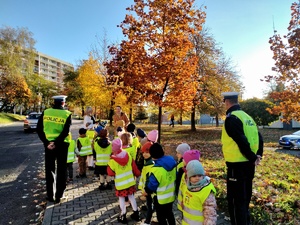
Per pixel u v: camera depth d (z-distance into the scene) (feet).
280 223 13.15
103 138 20.29
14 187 22.03
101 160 20.06
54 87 228.02
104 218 14.82
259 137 11.82
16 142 51.88
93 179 23.34
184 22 34.81
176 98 35.29
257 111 95.20
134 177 15.33
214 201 9.45
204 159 32.40
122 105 80.48
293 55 28.99
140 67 34.40
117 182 14.42
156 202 12.17
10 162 32.71
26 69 142.41
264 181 21.68
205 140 55.42
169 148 30.40
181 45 33.37
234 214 11.10
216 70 72.54
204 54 69.36
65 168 17.95
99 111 111.55
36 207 17.33
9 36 134.00
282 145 49.14
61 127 17.80
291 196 17.44
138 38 35.12
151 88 35.63
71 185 21.53
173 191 12.34
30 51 141.59
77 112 204.95
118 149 14.80
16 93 151.02
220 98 70.79
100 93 79.25
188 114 86.28
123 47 35.35
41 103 222.89
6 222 15.06
